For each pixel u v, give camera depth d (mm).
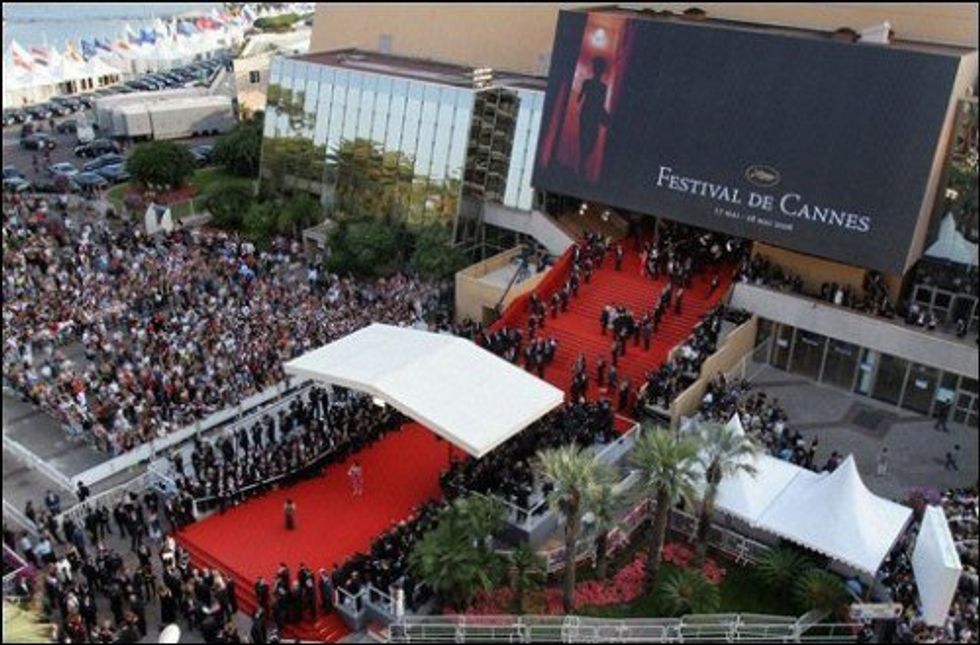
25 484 30594
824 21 45406
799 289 41031
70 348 38938
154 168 52438
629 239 46438
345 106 50969
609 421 32188
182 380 34312
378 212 50156
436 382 29438
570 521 24594
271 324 38594
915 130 36594
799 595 26109
